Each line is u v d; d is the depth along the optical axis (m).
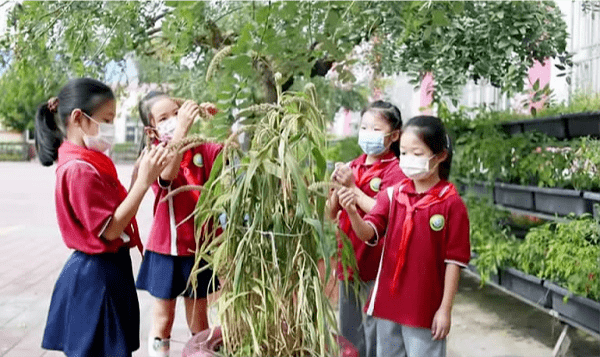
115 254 1.96
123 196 2.02
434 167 2.15
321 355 1.61
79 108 1.91
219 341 1.84
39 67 3.01
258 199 1.70
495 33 3.21
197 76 4.12
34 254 6.20
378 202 2.26
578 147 3.37
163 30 2.22
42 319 3.98
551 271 3.20
